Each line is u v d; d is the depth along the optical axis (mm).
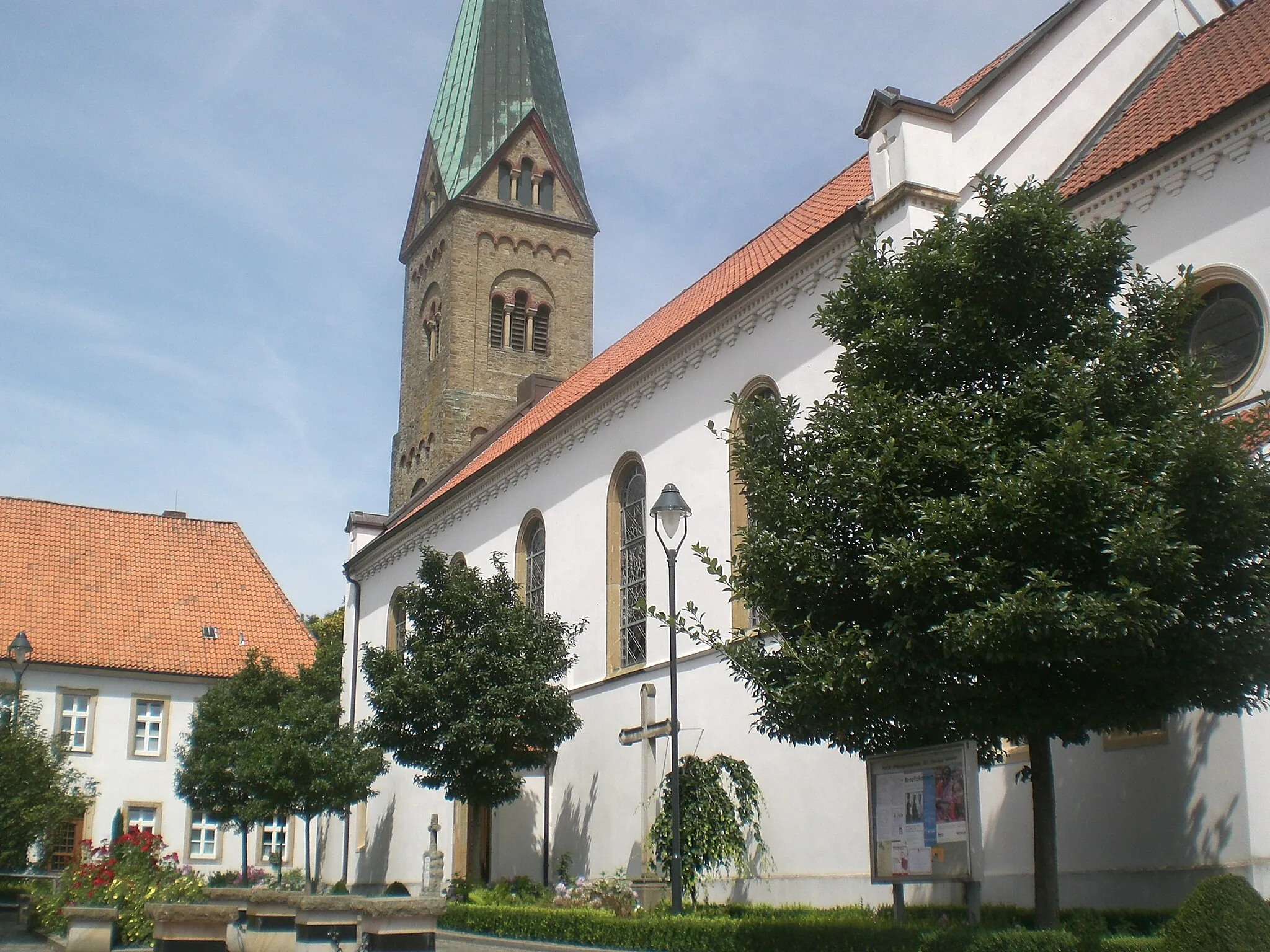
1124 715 14000
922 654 13695
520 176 56969
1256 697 13930
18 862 34656
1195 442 13039
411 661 28594
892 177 23078
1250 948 11180
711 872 23844
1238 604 13594
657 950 18516
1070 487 12859
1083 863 18391
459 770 27234
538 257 56344
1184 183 19734
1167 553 12602
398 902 13773
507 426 49125
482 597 28797
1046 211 14977
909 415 14234
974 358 14914
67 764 41844
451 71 59875
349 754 38000
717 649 16109
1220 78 21516
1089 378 13969
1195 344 19375
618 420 31219
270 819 39031
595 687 30406
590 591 31484
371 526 48500
